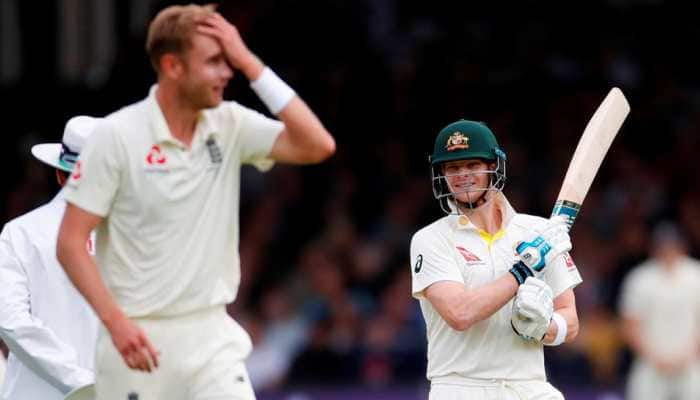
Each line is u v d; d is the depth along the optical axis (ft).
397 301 145.28
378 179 166.91
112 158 59.62
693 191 168.76
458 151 65.57
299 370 143.43
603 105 70.23
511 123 172.24
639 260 153.17
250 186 166.40
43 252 70.18
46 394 70.64
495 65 177.27
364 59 174.29
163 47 59.82
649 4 184.03
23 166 165.48
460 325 63.72
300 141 62.34
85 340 70.28
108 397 61.77
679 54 182.50
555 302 67.26
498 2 181.47
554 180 164.76
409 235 157.99
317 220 162.20
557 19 181.57
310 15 173.88
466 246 66.39
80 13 167.53
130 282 60.64
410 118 172.24
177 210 60.34
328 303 147.95
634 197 164.35
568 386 142.10
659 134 174.81
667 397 143.13
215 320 61.82
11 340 68.39
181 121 60.70
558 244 64.34
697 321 143.02
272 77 61.87
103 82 166.09
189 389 61.46
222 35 60.44
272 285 154.30
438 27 181.27
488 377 65.26
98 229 61.31
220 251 61.52
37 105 166.81
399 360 140.67
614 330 148.56
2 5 167.73
